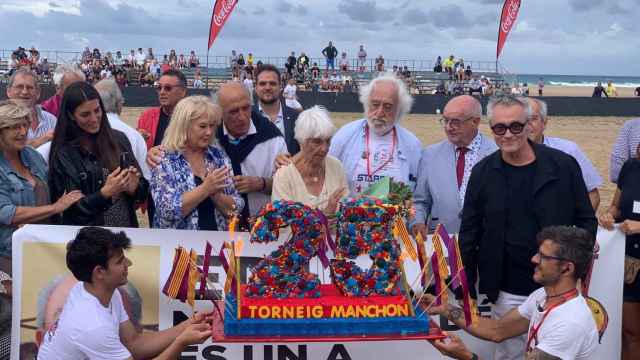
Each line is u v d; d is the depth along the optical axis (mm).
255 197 5703
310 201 5078
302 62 48312
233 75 46688
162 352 4508
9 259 5195
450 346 4258
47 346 4090
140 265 5078
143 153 6266
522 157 4762
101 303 4117
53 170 5113
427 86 51625
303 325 3963
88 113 5066
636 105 36906
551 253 4055
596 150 21922
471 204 4926
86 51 46344
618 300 5441
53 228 5004
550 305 4145
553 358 4000
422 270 4578
